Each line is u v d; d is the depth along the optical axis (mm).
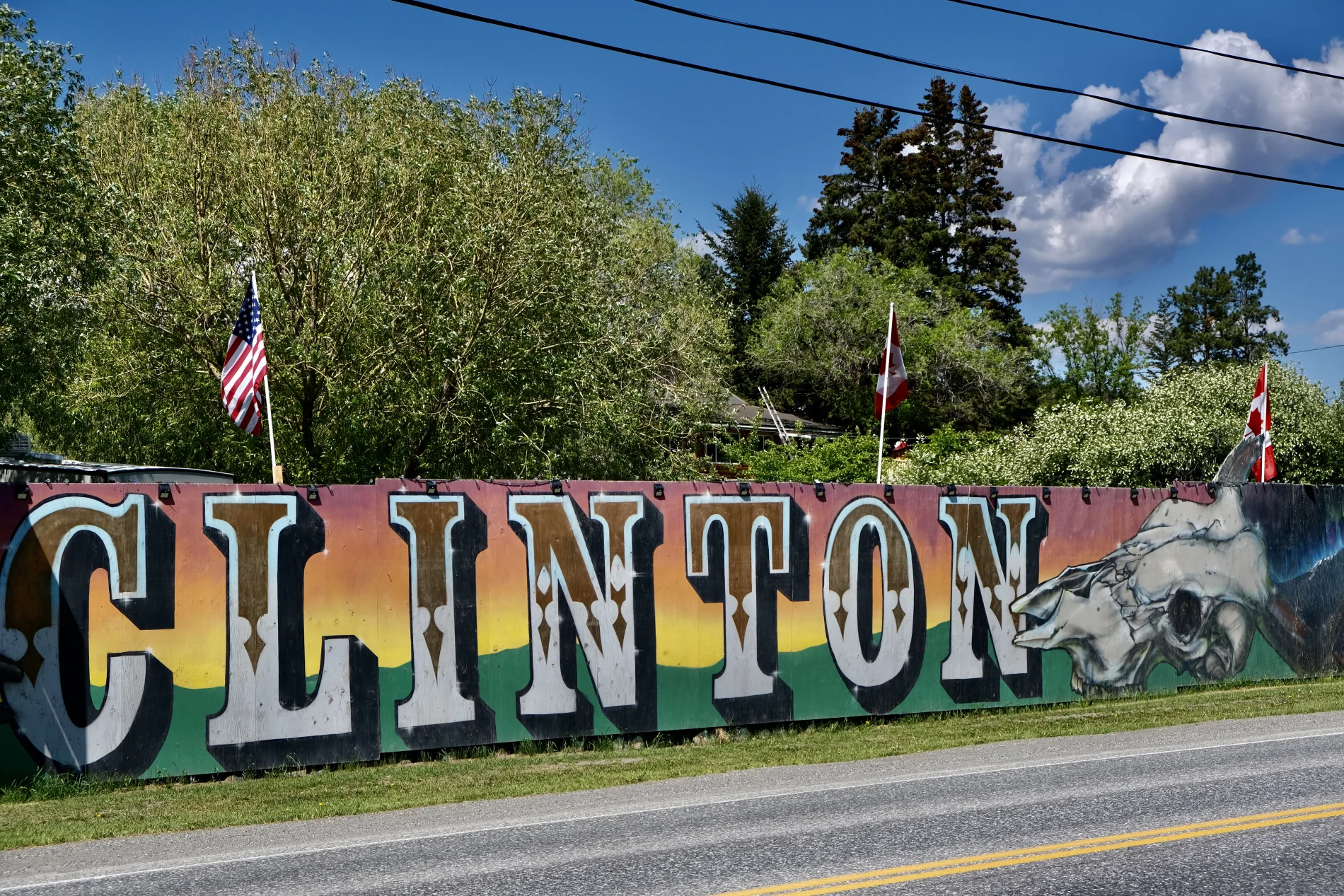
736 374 54562
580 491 11602
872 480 31359
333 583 10562
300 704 10352
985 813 7445
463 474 20734
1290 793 7859
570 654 11430
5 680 9406
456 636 10992
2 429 15477
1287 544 15688
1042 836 6742
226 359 14430
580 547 11562
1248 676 15258
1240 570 15281
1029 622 13805
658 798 8391
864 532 12938
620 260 24016
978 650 13469
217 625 10133
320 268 19297
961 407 51031
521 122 22109
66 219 16062
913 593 13156
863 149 67375
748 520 12344
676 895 5625
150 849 7109
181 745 9922
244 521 10297
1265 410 17578
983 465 24719
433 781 9562
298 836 7395
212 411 20312
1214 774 8711
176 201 20141
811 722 12586
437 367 19594
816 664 12570
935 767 9555
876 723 12766
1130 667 14406
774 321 51719
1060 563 14055
